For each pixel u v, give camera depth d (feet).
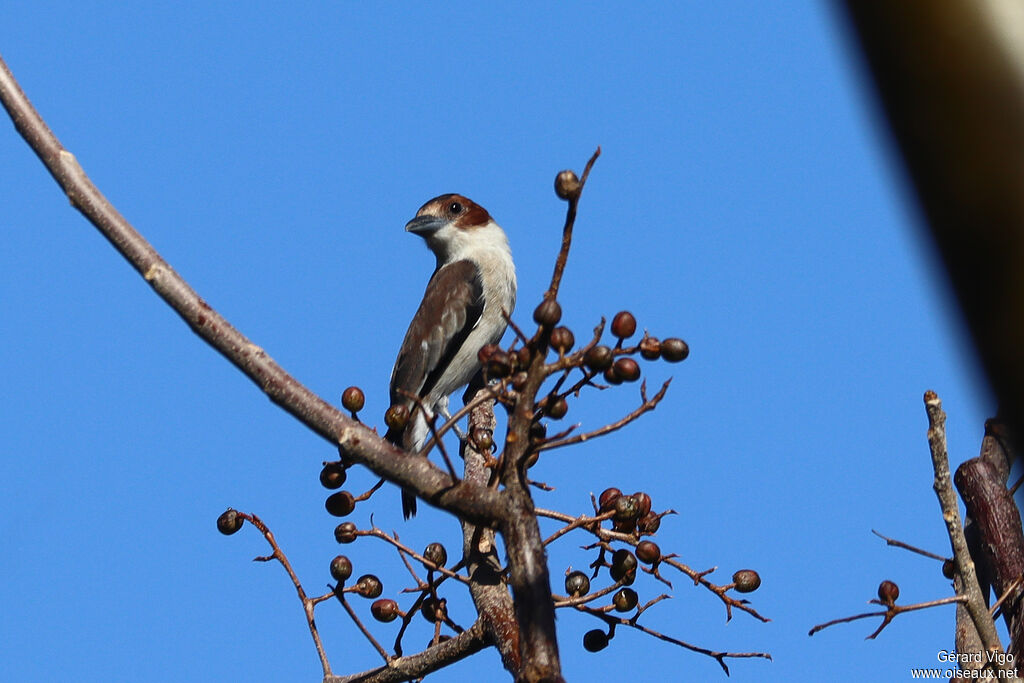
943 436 25.96
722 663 25.52
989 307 8.68
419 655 26.99
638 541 25.44
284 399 21.58
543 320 21.31
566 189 20.40
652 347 22.21
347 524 26.35
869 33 8.62
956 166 8.51
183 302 21.13
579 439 21.91
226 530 26.53
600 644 26.32
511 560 22.00
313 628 26.71
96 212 21.01
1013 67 8.29
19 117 21.33
